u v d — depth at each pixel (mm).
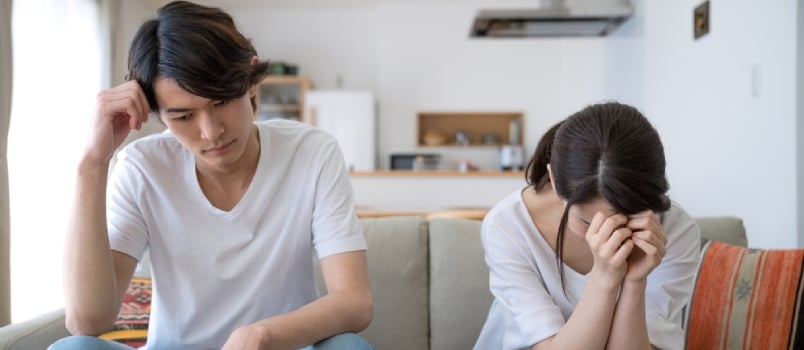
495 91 6117
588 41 5461
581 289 1133
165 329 1129
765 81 2170
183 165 1122
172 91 885
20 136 2988
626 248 893
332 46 6320
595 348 961
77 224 983
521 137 6078
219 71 872
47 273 3211
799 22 1959
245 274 1120
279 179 1130
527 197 1210
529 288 1117
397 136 6164
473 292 1500
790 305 1275
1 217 2518
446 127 6320
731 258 1398
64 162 3424
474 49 6121
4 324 2535
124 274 1069
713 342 1331
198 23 880
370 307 1017
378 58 6180
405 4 6129
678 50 3064
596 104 996
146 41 902
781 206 2061
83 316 969
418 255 1551
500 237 1180
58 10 3365
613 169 857
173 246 1120
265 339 836
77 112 3584
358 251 1085
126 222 1084
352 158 5895
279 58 6340
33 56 3113
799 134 1955
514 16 3590
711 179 2650
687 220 1147
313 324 904
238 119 946
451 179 4277
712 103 2635
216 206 1132
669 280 1123
